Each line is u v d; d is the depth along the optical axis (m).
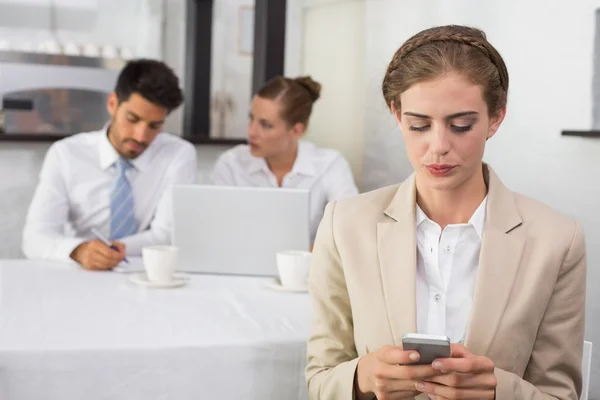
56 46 4.37
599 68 2.51
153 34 4.86
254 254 2.05
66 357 1.38
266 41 3.84
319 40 4.46
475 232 1.24
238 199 2.03
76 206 2.62
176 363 1.43
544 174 2.73
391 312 1.22
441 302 1.24
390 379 1.14
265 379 1.49
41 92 4.19
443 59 1.11
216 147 3.71
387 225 1.27
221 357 1.46
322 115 4.43
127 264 2.16
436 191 1.25
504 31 2.91
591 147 2.52
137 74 2.46
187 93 4.77
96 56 4.29
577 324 1.22
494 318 1.18
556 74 2.67
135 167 2.66
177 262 2.04
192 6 4.63
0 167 3.27
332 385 1.25
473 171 1.17
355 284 1.26
